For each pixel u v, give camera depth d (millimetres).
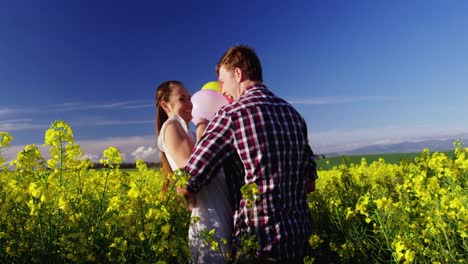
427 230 3016
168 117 3311
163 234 2707
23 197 2781
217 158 2637
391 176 5863
